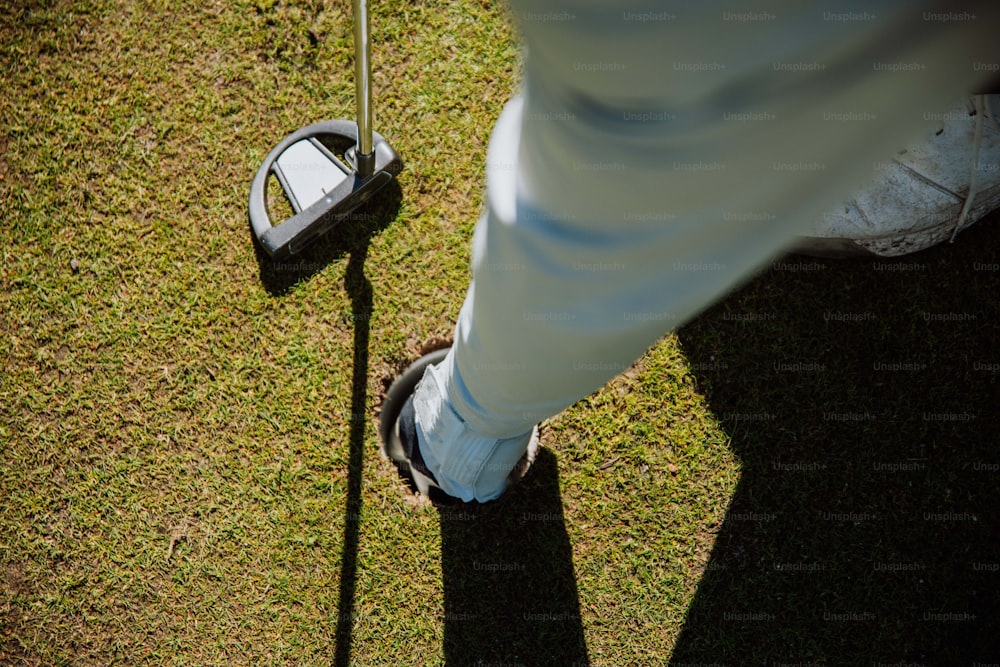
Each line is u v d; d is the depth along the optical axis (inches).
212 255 118.3
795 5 21.3
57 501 113.3
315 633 109.0
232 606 110.0
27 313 117.6
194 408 114.7
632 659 107.3
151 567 111.4
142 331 116.6
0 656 110.4
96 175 121.3
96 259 118.9
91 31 124.5
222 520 111.8
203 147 121.5
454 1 124.5
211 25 124.3
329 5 124.6
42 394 115.8
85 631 110.6
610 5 21.5
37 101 123.6
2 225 120.2
